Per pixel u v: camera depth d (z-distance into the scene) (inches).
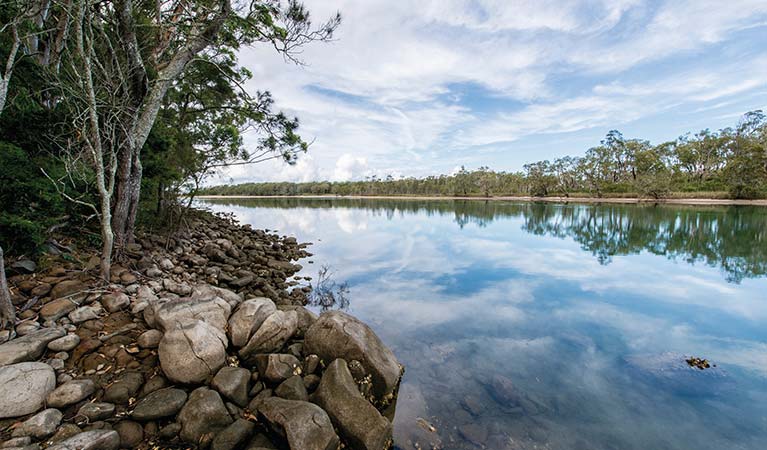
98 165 156.7
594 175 2320.4
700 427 131.0
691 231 698.8
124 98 185.6
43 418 91.7
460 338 208.1
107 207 162.1
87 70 149.3
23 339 111.1
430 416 133.6
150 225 345.4
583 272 382.6
